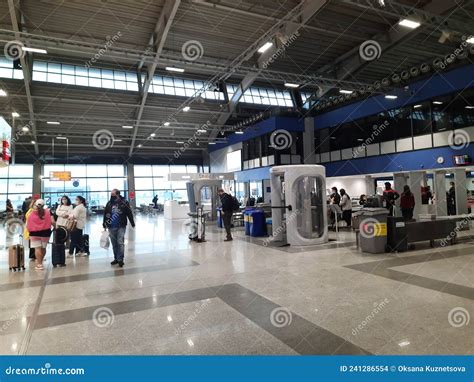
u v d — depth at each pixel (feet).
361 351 8.82
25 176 77.05
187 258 22.40
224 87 64.80
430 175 45.55
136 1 34.60
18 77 48.08
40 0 33.45
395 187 43.52
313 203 26.91
